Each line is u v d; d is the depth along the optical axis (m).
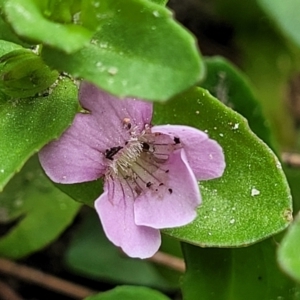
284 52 0.15
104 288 0.15
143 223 0.11
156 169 0.12
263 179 0.12
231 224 0.12
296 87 0.16
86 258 0.15
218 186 0.12
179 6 0.16
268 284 0.12
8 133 0.11
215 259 0.12
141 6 0.11
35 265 0.15
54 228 0.14
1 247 0.14
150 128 0.12
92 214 0.15
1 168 0.11
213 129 0.12
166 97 0.11
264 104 0.15
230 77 0.13
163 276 0.14
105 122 0.12
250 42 0.16
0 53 0.12
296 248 0.11
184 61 0.11
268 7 0.14
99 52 0.11
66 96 0.12
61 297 0.15
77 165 0.12
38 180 0.14
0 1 0.11
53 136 0.11
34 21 0.11
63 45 0.11
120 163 0.12
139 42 0.11
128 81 0.11
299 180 0.14
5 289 0.15
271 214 0.12
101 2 0.11
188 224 0.12
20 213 0.14
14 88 0.12
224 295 0.12
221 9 0.15
